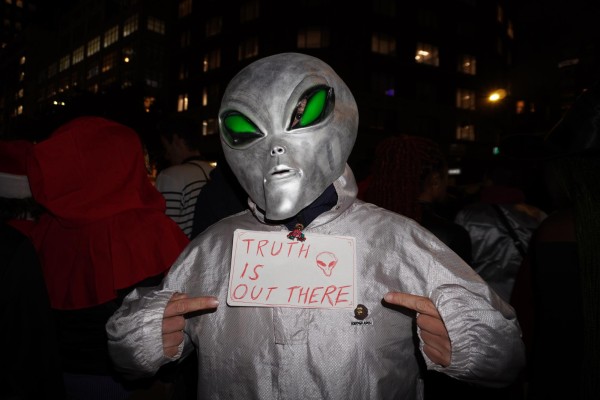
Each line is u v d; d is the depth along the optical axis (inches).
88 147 50.5
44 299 44.1
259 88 32.4
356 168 108.2
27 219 56.7
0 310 40.8
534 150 47.6
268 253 32.7
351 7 707.4
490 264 80.3
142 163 56.9
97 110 205.0
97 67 1246.9
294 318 31.9
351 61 702.5
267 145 32.1
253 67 34.2
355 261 32.4
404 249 33.7
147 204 54.5
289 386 31.3
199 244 38.0
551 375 39.6
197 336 34.9
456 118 834.8
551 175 46.7
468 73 861.2
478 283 31.5
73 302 48.9
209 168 90.7
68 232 52.0
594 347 36.4
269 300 31.2
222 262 35.9
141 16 1061.1
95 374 48.5
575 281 39.1
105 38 1217.4
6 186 53.7
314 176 32.4
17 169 54.5
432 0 818.2
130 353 33.1
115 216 51.1
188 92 894.4
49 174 48.3
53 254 52.1
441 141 810.8
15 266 41.7
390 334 32.3
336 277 31.7
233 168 35.4
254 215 37.6
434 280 32.3
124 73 1092.5
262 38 750.5
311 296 31.1
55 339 44.8
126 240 49.9
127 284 48.3
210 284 35.4
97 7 1295.5
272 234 33.4
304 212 35.5
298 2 713.0
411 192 63.9
